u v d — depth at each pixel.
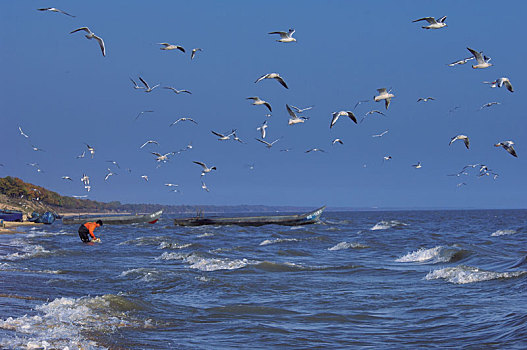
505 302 17.03
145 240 49.78
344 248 42.84
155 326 14.60
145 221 108.81
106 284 22.31
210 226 92.88
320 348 12.54
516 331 12.91
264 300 19.03
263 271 27.27
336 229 80.62
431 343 12.76
